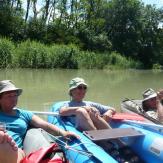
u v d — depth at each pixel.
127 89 14.09
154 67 49.56
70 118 5.73
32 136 4.54
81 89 5.83
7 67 23.83
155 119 5.88
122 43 49.94
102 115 5.93
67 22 44.66
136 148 5.11
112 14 50.22
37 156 3.61
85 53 31.09
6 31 36.34
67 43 38.56
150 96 6.31
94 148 4.55
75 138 4.85
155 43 51.50
